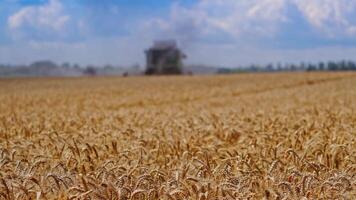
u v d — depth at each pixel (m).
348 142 8.19
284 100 28.75
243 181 5.78
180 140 9.03
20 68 140.00
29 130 10.70
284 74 76.88
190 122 12.05
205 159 7.12
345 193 5.49
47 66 141.75
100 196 5.19
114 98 35.12
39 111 19.39
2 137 10.06
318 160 7.11
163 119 14.10
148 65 123.56
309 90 39.53
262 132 9.70
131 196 5.17
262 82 56.91
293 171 5.96
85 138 9.42
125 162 7.11
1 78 85.00
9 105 26.97
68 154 7.43
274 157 7.20
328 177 6.24
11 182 5.62
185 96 37.34
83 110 22.02
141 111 18.61
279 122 11.49
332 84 49.41
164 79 73.69
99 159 7.46
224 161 6.72
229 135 9.62
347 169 6.55
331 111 15.26
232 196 5.25
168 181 5.62
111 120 13.31
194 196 5.36
